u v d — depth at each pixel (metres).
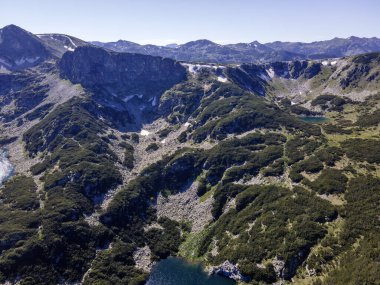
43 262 125.12
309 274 104.38
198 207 164.38
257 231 128.88
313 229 116.31
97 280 122.75
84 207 157.50
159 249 143.88
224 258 125.44
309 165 156.88
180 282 121.50
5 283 116.06
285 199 137.62
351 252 103.00
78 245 136.12
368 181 131.75
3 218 147.38
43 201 162.12
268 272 111.56
